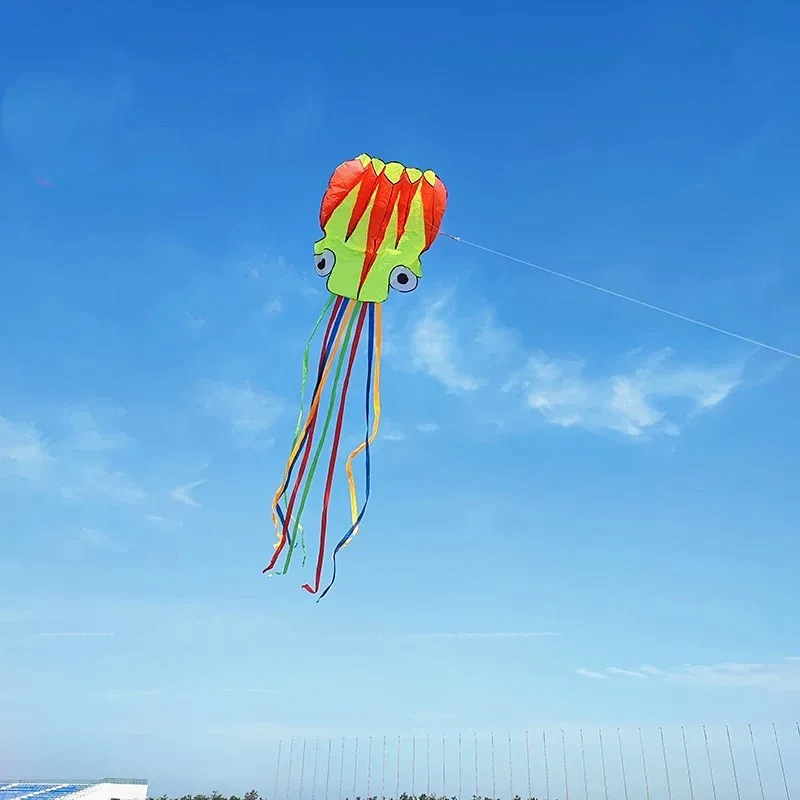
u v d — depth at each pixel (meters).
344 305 17.11
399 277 16.23
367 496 15.70
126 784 63.56
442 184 16.61
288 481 16.09
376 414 16.09
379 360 16.36
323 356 16.92
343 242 16.23
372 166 16.23
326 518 16.16
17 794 64.81
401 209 16.22
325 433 16.56
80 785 67.12
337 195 16.17
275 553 15.74
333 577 15.61
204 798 63.81
